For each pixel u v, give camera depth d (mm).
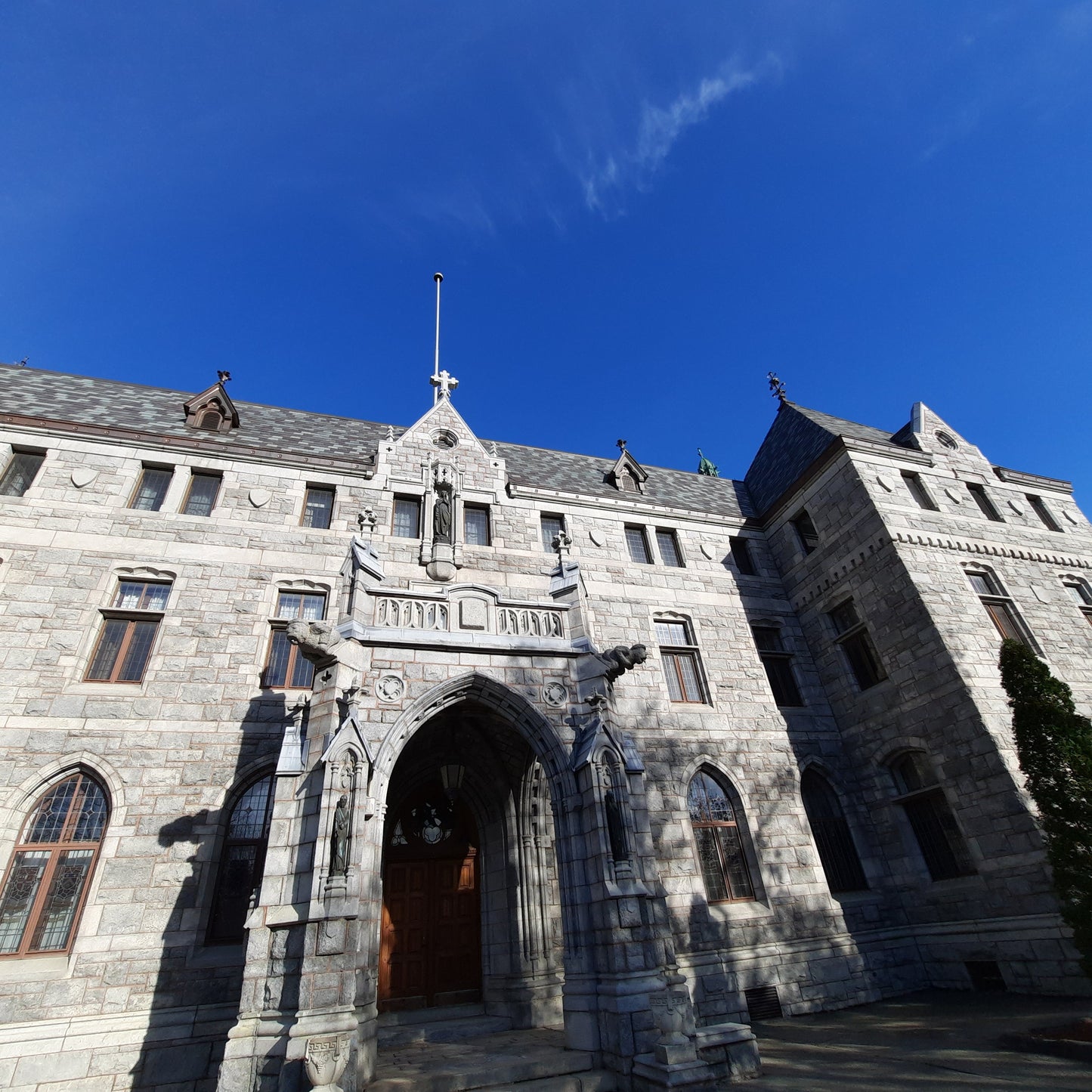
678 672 18047
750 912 14812
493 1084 8375
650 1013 8914
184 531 15188
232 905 11906
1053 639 17594
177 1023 10562
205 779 12539
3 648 12688
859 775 17609
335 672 10352
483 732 13703
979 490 20781
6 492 14695
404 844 14094
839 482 19453
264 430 18859
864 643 18281
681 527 20984
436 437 19406
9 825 11273
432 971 13234
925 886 15508
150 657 13516
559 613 12672
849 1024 12305
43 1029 10047
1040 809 11305
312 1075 7363
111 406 17812
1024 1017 11031
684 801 15648
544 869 13625
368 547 12156
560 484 20781
